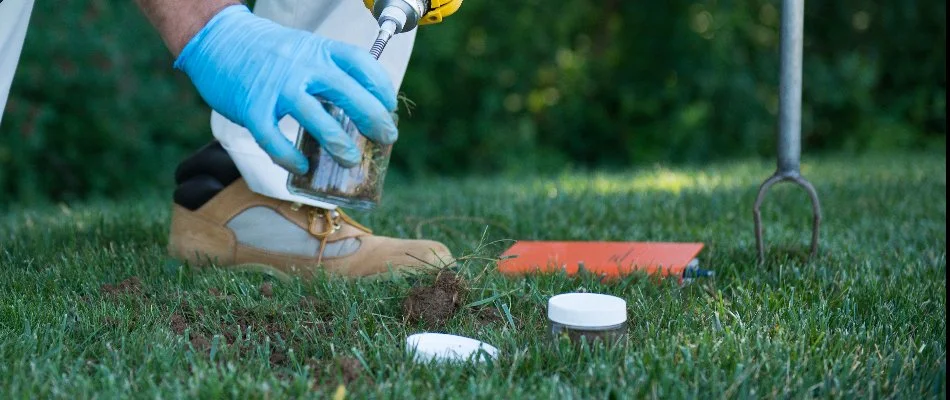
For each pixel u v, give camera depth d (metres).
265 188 2.14
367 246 2.21
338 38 2.18
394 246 2.19
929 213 3.25
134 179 6.17
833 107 8.27
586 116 8.08
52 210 3.87
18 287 1.97
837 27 8.37
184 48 1.61
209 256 2.25
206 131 6.45
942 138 8.27
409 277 2.05
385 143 1.57
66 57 5.66
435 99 7.68
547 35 7.93
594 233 2.90
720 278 2.14
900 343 1.58
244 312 1.75
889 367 1.44
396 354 1.47
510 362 1.45
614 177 5.58
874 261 2.29
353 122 1.54
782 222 3.06
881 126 8.24
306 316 1.76
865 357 1.49
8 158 5.60
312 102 1.51
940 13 8.12
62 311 1.76
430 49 7.37
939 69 8.27
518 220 3.07
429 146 7.78
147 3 1.64
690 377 1.38
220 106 1.58
